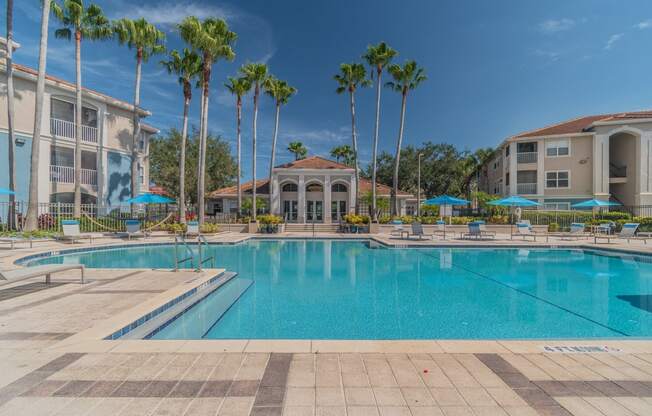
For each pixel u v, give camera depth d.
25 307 5.13
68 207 20.53
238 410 2.38
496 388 2.73
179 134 34.75
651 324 5.57
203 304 6.62
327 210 28.95
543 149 28.64
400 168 44.12
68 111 21.23
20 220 17.20
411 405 2.47
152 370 3.00
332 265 11.45
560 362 3.23
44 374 2.91
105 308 5.08
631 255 13.02
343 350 3.46
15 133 18.48
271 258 13.00
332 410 2.40
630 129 26.00
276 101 28.23
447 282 8.81
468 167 42.72
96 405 2.44
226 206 33.31
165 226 21.09
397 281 8.94
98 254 13.40
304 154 49.41
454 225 22.69
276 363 3.15
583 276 9.59
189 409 2.39
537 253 14.20
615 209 26.08
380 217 26.02
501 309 6.44
